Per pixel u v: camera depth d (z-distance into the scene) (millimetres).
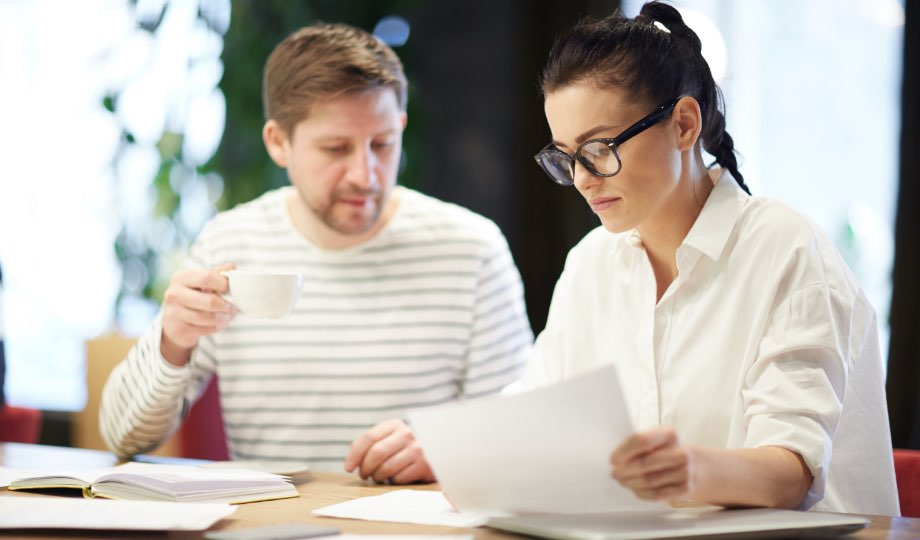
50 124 4117
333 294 2070
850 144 3135
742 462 1160
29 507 1274
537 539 1086
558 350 1638
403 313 2059
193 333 1725
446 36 3828
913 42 2959
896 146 2996
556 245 3725
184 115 3582
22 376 4219
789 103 3240
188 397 2064
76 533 1171
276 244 2117
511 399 1029
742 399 1364
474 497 1128
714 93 1416
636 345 1523
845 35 3135
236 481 1421
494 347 2080
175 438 2627
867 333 1386
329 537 1092
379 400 2027
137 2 3643
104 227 4078
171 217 3576
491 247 2117
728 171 1482
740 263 1405
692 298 1451
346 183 1923
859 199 3119
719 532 1042
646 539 1012
